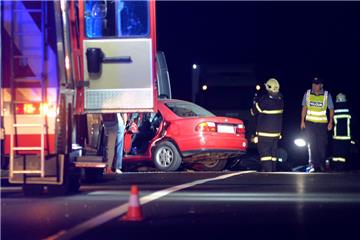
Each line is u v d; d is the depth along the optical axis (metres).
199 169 48.97
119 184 33.69
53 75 27.73
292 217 22.50
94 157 29.39
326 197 27.58
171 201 26.23
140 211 21.89
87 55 30.81
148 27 31.17
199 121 45.03
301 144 57.75
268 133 43.66
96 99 31.05
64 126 28.05
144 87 31.14
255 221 21.69
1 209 24.64
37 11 27.80
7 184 34.50
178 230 20.09
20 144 27.69
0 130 27.69
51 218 22.50
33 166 27.81
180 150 45.22
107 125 36.22
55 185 28.77
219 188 30.97
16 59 27.77
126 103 31.09
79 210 24.27
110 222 21.53
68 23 28.78
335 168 49.12
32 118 27.67
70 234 19.55
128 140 45.44
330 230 20.17
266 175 38.69
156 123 47.12
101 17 30.95
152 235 19.33
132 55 31.16
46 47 27.75
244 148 46.44
